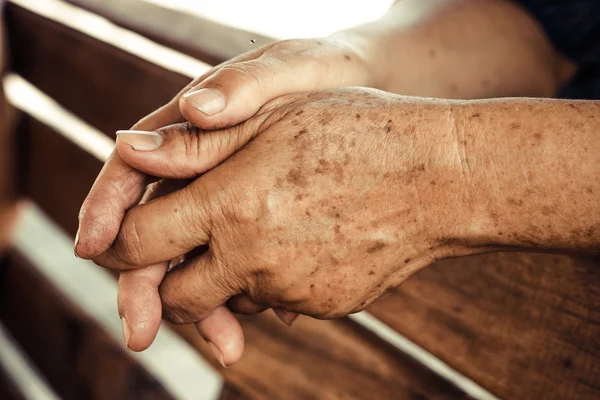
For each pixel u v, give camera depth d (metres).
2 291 0.87
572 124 0.28
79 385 0.72
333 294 0.31
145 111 0.53
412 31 0.40
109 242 0.33
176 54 0.53
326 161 0.30
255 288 0.32
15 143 0.75
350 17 0.52
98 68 0.59
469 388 0.42
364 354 0.43
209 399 0.61
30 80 0.71
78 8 0.61
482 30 0.42
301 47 0.34
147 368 0.64
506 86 0.43
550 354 0.34
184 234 0.31
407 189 0.29
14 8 0.70
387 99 0.30
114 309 0.72
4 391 0.88
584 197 0.27
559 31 0.45
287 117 0.31
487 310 0.36
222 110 0.30
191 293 0.33
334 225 0.30
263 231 0.30
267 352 0.47
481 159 0.28
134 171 0.33
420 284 0.38
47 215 0.74
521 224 0.28
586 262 0.33
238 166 0.30
